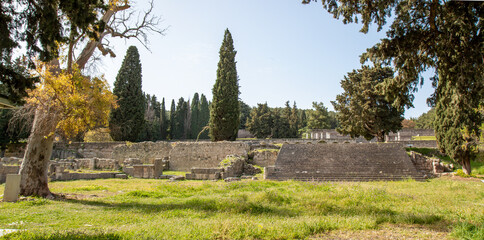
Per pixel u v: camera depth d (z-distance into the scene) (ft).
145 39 54.85
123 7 50.44
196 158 102.47
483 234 19.66
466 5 29.27
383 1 30.40
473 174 73.92
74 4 25.75
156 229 21.79
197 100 272.10
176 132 229.04
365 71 109.81
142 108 143.54
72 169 82.58
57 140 112.57
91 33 31.63
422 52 34.47
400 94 36.68
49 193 41.39
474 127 67.82
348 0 32.12
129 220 26.94
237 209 31.83
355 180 71.41
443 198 40.86
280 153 85.51
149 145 111.96
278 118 214.90
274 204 36.37
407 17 30.91
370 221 25.53
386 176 73.15
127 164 92.22
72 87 40.42
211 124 130.41
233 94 131.23
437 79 37.52
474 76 31.45
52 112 40.40
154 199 41.88
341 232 22.34
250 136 242.17
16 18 24.36
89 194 45.73
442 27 31.60
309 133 189.88
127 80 139.95
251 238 19.94
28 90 38.81
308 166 78.84
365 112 103.76
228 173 75.61
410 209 32.96
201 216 29.22
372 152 84.12
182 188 52.37
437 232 22.31
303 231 21.68
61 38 26.89
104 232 20.86
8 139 112.88
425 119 246.27
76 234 19.79
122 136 134.51
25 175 40.14
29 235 19.51
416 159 83.25
